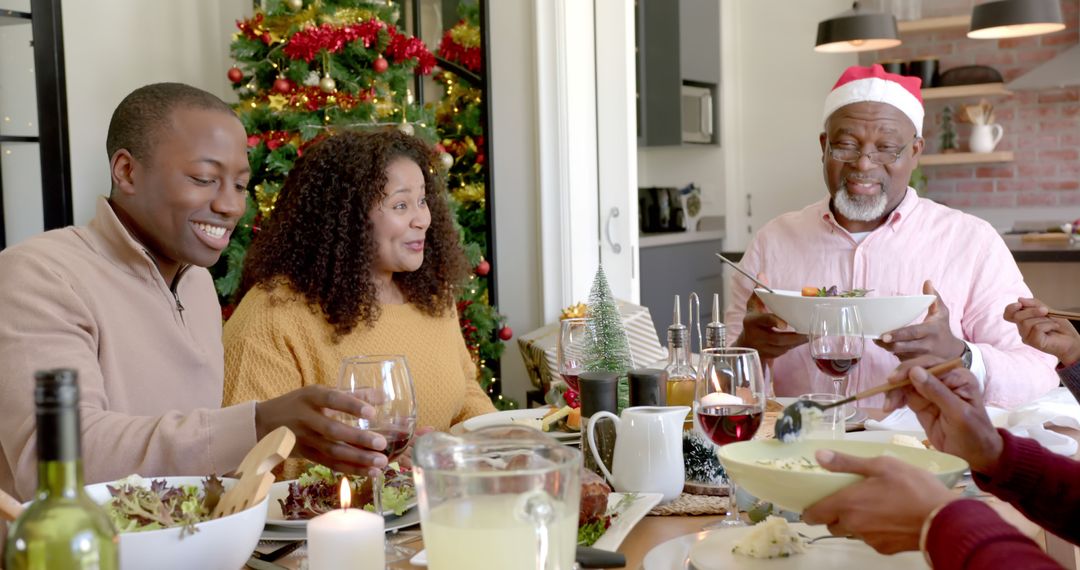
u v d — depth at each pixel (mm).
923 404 1150
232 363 2070
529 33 4109
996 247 2500
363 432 1204
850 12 5875
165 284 1664
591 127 4180
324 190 2143
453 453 861
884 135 2492
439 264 2309
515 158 4191
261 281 2160
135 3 4113
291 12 3762
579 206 4141
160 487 1096
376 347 2135
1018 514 1265
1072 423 1644
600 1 4148
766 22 6312
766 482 984
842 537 1146
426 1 4426
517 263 4227
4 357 1438
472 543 834
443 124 4430
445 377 2213
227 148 1640
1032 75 5621
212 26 4520
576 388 1811
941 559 853
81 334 1495
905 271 2518
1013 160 5984
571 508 869
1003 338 2414
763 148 6395
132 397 1587
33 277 1494
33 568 708
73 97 3842
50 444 720
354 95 3727
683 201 6230
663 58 5719
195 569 965
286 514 1257
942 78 5863
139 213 1635
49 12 3229
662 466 1364
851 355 1693
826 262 2607
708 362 1356
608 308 1806
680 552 1132
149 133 1605
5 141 3217
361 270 2125
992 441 1098
